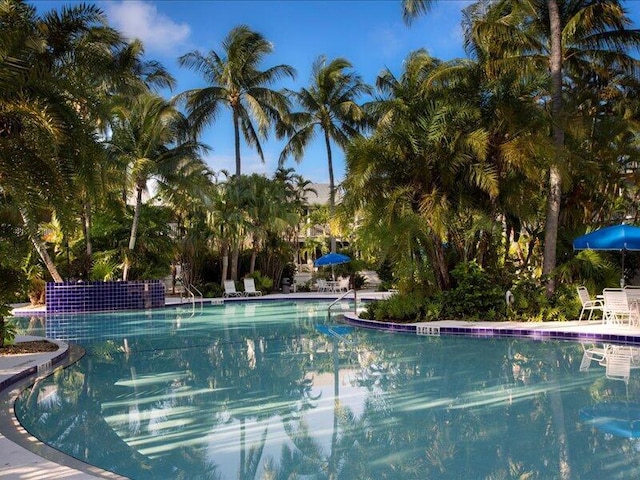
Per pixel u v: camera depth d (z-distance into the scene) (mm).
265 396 6809
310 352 10188
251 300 25031
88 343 11891
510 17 14711
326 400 6535
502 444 4785
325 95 30422
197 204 26031
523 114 13086
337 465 4418
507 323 12578
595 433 5012
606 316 12094
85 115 8688
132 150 22141
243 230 26609
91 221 22281
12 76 7348
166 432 5383
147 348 11000
